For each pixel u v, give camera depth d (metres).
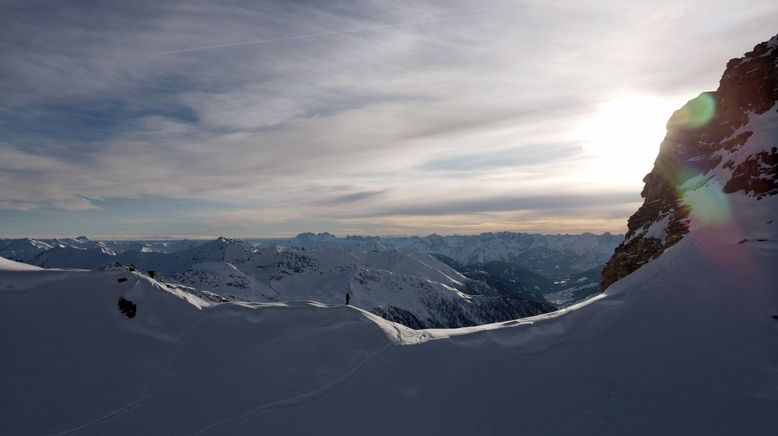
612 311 20.41
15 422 14.96
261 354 18.20
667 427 14.23
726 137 30.34
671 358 16.94
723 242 22.62
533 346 18.89
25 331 17.56
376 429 15.39
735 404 14.41
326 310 20.73
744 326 17.41
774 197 23.58
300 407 16.12
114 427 15.14
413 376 17.53
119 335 18.06
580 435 14.56
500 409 15.91
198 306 20.20
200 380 16.97
